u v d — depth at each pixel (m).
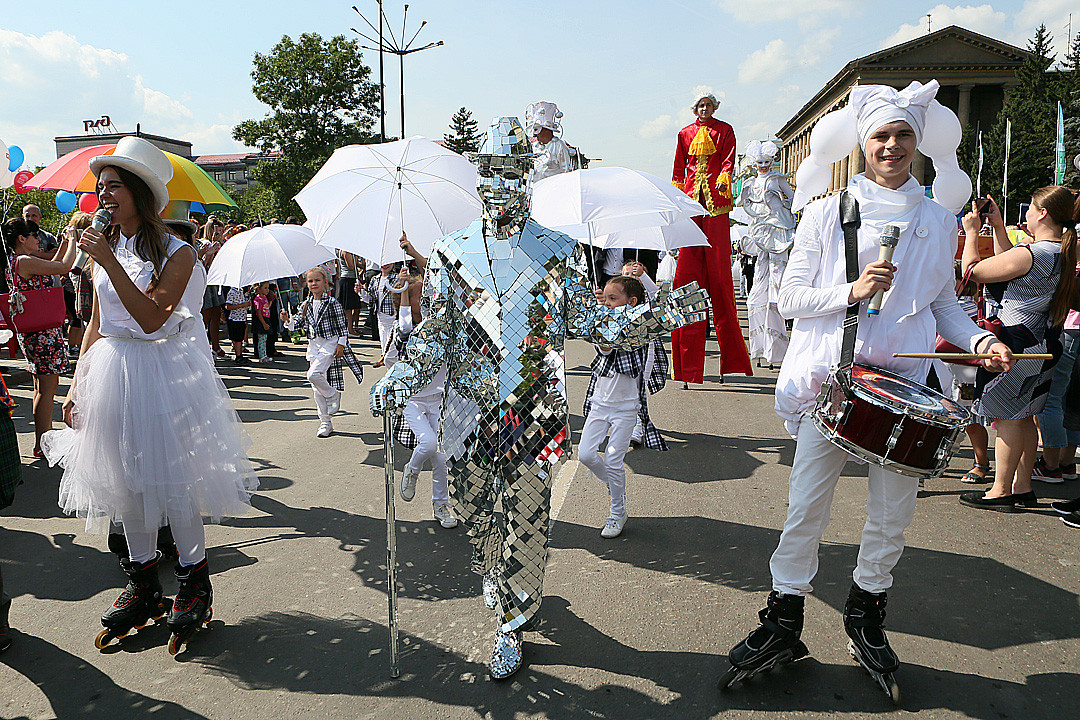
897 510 2.70
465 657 3.07
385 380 2.84
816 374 2.80
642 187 5.05
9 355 10.74
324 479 5.45
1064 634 3.11
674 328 2.83
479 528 3.08
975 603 3.37
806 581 2.78
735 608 3.40
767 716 2.64
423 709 2.73
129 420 2.97
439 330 2.91
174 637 3.10
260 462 5.90
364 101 45.19
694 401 7.57
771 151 8.42
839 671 2.90
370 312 13.39
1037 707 2.66
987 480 4.95
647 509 4.64
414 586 3.70
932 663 2.93
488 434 2.85
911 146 2.70
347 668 3.00
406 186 5.41
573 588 3.62
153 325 2.93
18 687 2.91
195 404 3.11
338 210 5.30
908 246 2.71
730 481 5.13
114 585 3.79
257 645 3.18
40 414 5.82
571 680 2.88
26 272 5.00
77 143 67.94
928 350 2.75
